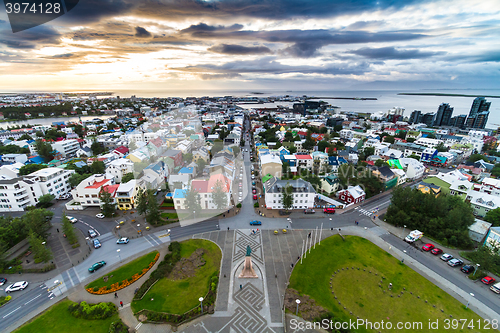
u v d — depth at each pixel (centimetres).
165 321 4816
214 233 7788
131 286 5688
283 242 7381
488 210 8744
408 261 6712
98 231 7938
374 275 6138
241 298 5375
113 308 5016
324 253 6888
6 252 6662
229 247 7106
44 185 9731
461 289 5781
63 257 6712
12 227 7056
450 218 7662
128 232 7862
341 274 6141
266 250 7000
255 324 4788
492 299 5516
